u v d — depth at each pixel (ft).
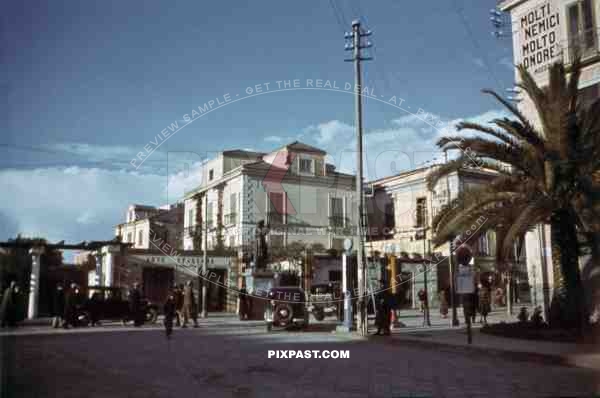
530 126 52.54
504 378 33.30
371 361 40.75
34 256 90.58
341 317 81.76
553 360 39.83
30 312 89.51
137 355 42.98
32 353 43.39
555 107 49.67
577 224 53.01
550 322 53.47
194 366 37.50
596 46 64.18
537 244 69.00
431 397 27.81
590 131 51.39
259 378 33.01
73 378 32.40
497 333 55.83
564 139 49.57
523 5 73.00
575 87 51.70
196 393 28.48
